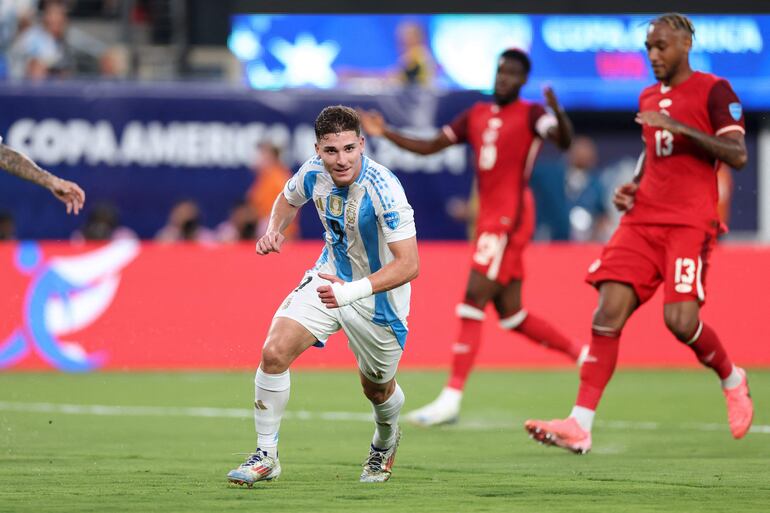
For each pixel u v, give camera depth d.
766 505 18.86
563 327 49.09
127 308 47.75
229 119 61.75
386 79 70.00
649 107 26.62
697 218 25.97
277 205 21.19
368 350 20.61
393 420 21.48
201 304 48.09
